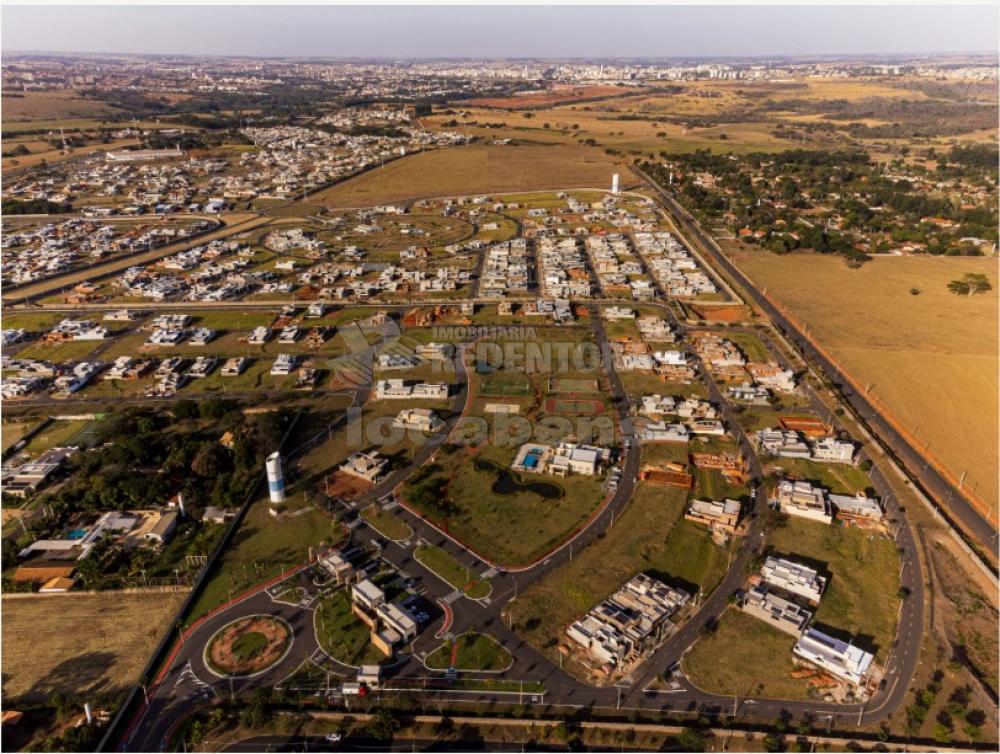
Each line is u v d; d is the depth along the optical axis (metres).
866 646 112.25
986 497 151.00
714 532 138.38
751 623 116.81
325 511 143.50
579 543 135.12
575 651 110.88
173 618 116.50
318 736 97.50
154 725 98.69
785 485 149.88
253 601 120.44
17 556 130.12
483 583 124.62
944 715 100.69
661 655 110.19
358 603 118.62
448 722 99.38
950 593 123.94
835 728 98.31
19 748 95.56
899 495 150.88
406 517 142.38
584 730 98.06
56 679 105.38
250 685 104.69
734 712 100.69
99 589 123.25
